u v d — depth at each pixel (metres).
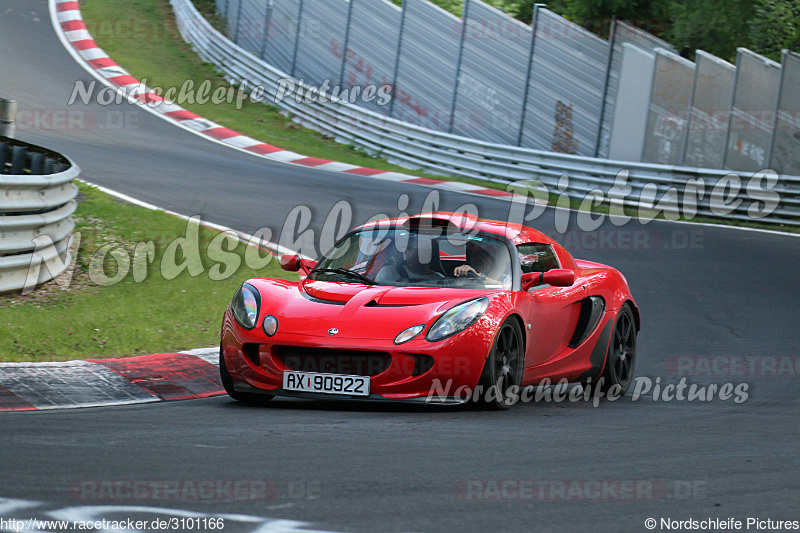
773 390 27.19
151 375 25.88
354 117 87.00
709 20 96.31
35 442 16.88
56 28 110.44
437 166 80.19
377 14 94.31
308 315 22.03
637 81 76.75
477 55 86.56
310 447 17.14
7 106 43.78
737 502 14.55
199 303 35.31
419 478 15.08
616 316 27.39
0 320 29.72
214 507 12.98
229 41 102.62
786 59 67.38
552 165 73.62
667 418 22.61
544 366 24.59
